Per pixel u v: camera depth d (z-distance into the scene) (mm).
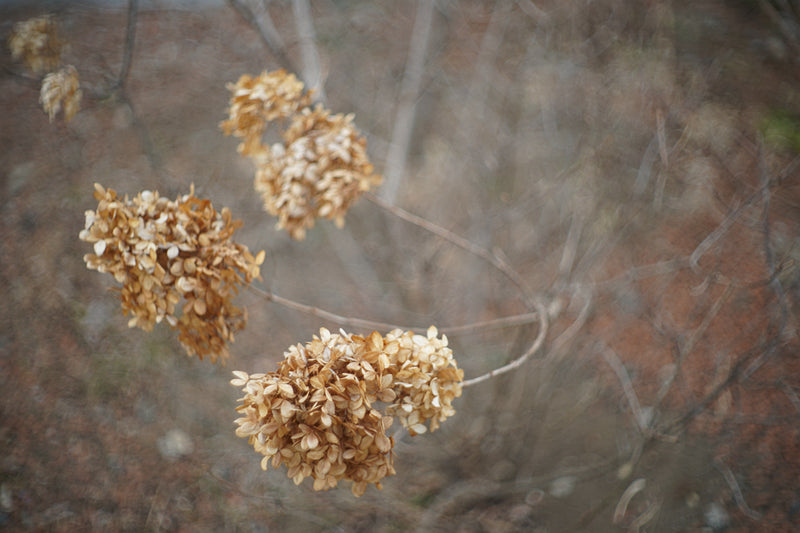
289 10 6684
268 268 4566
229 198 5016
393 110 5316
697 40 4520
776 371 3633
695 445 3406
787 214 4102
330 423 1338
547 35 4320
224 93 5926
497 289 4031
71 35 6289
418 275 4109
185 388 3980
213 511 3402
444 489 3412
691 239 4285
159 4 6613
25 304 4406
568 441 3555
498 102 4801
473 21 5590
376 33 6211
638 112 3777
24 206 5023
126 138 5445
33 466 3566
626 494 2936
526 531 3203
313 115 2070
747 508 3107
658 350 3852
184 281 1675
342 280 4531
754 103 4395
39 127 5586
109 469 3574
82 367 4051
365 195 2551
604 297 4066
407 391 1530
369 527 3293
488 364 3775
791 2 4129
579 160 3645
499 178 4379
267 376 1410
